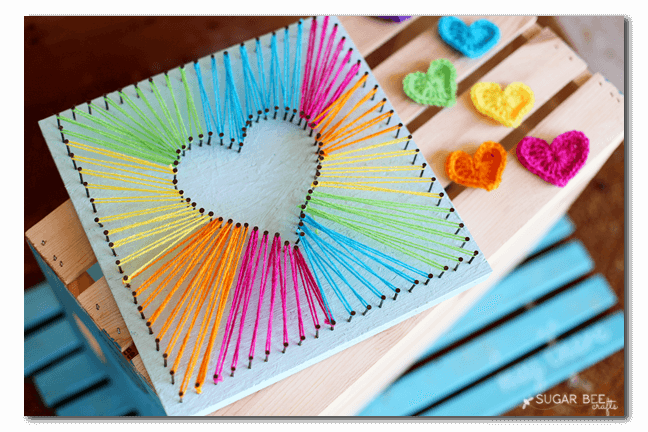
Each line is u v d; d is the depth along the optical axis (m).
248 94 0.73
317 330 0.66
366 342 0.69
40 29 0.96
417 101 0.77
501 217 0.74
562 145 0.75
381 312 0.68
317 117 0.72
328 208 0.71
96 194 0.69
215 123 0.72
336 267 0.69
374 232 0.69
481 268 0.69
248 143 0.73
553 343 0.90
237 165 0.72
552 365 0.90
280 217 0.70
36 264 0.89
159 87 0.74
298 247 0.68
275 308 0.67
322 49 0.77
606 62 0.98
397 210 0.70
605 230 0.94
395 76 0.79
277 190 0.71
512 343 0.90
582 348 0.90
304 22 0.78
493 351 0.90
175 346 0.65
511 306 0.91
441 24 0.80
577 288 0.92
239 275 0.68
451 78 0.77
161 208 0.69
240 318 0.67
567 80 0.80
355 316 0.67
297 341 0.66
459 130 0.77
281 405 0.66
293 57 0.77
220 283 0.66
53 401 0.85
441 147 0.76
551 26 0.98
